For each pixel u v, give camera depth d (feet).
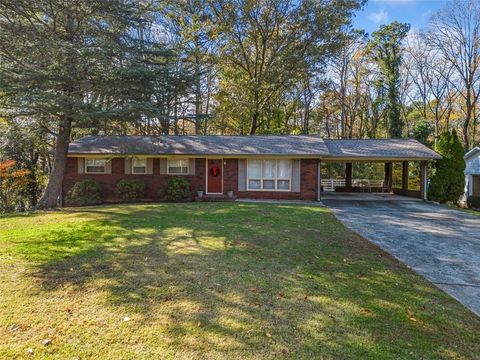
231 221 30.86
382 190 71.61
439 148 55.83
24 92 35.76
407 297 14.88
